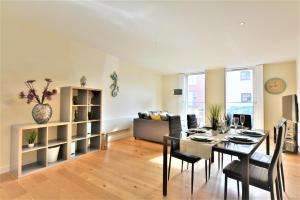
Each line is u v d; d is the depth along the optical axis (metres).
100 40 3.64
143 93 5.91
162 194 2.09
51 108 3.01
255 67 5.08
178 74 6.59
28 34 2.95
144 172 2.71
